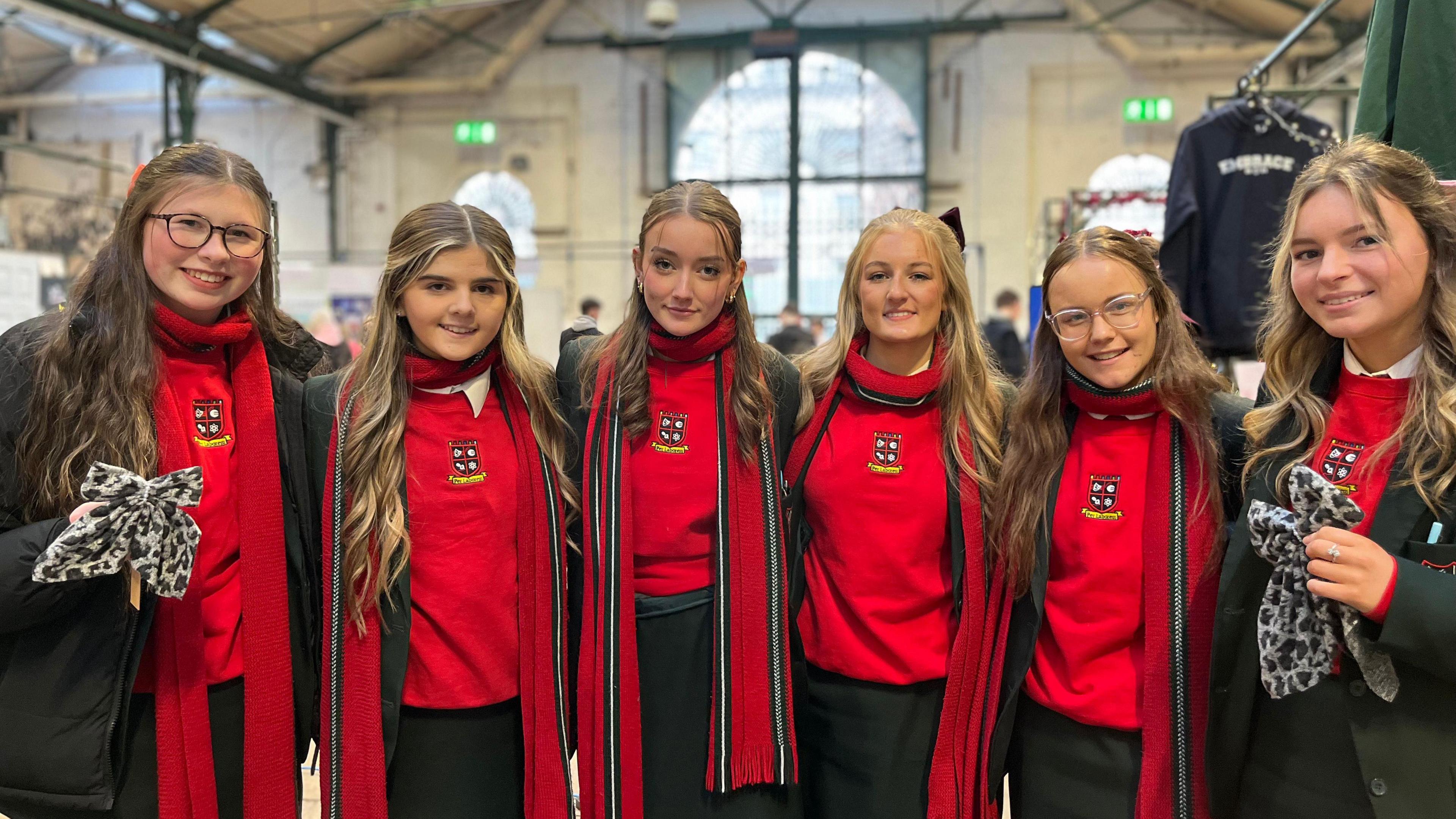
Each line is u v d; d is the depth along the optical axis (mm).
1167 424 1727
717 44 13141
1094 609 1717
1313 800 1404
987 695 1827
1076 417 1825
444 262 1706
